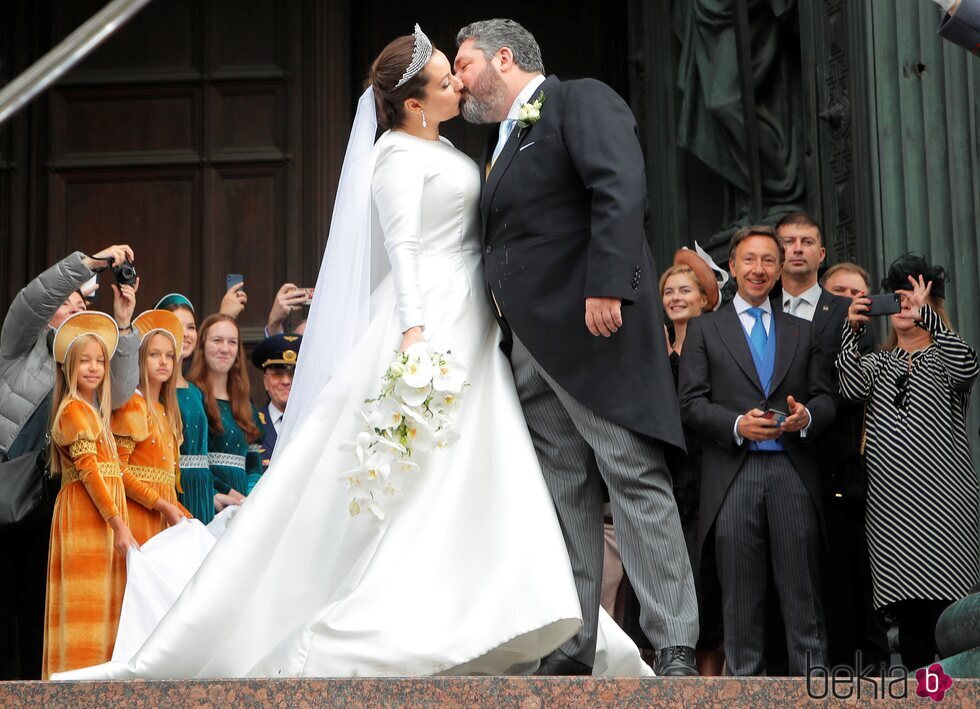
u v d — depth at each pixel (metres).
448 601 5.89
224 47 16.56
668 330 9.48
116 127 16.50
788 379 8.02
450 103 6.52
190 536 8.09
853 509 8.31
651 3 15.31
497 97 6.43
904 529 7.83
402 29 16.88
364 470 5.98
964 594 7.73
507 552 5.84
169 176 16.41
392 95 6.51
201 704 5.04
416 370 6.01
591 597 6.09
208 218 16.23
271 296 16.05
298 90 16.42
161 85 16.53
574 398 5.97
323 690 5.04
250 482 10.10
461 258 6.45
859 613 8.29
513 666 6.00
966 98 10.79
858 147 11.48
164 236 16.28
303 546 6.18
